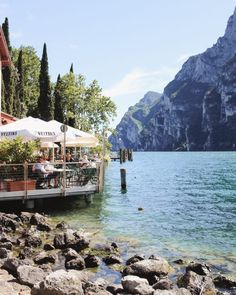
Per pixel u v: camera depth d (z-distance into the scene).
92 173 21.56
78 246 13.24
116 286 9.30
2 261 11.10
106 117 74.44
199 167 71.31
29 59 80.75
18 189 18.86
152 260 11.11
